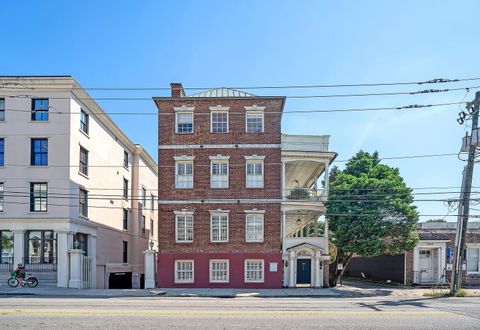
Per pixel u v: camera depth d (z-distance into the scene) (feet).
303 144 111.14
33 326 40.06
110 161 130.31
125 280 143.23
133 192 151.23
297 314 47.85
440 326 41.83
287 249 106.63
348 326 41.04
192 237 107.86
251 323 41.96
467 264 111.96
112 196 130.00
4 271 98.27
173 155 109.70
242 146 109.60
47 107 103.19
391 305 60.39
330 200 105.19
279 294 85.46
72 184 102.89
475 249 112.27
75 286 96.48
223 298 74.28
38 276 98.53
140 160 156.76
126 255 143.43
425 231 112.57
